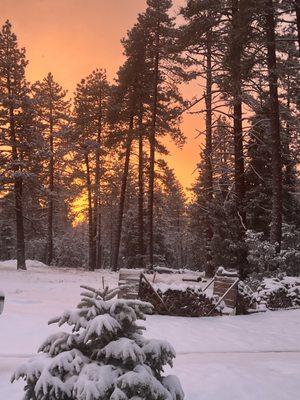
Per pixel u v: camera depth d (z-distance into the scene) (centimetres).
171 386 407
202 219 4509
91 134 4422
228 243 2900
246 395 616
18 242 3278
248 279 1884
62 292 1916
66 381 374
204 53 2159
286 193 3078
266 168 3002
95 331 385
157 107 3509
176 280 2827
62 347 402
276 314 1542
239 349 1000
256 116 2145
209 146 2836
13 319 1145
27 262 3903
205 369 738
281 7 1928
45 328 1070
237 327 1283
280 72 1912
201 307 1448
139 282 1427
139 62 3416
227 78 2017
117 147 3912
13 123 3241
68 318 407
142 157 3894
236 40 1895
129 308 413
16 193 3278
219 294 1609
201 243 5744
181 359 848
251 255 1956
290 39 1978
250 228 3030
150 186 3341
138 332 425
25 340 955
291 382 677
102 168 4497
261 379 685
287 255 2042
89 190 4381
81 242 7425
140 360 384
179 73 3206
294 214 3084
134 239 5856
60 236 7088
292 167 3125
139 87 3553
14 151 3266
